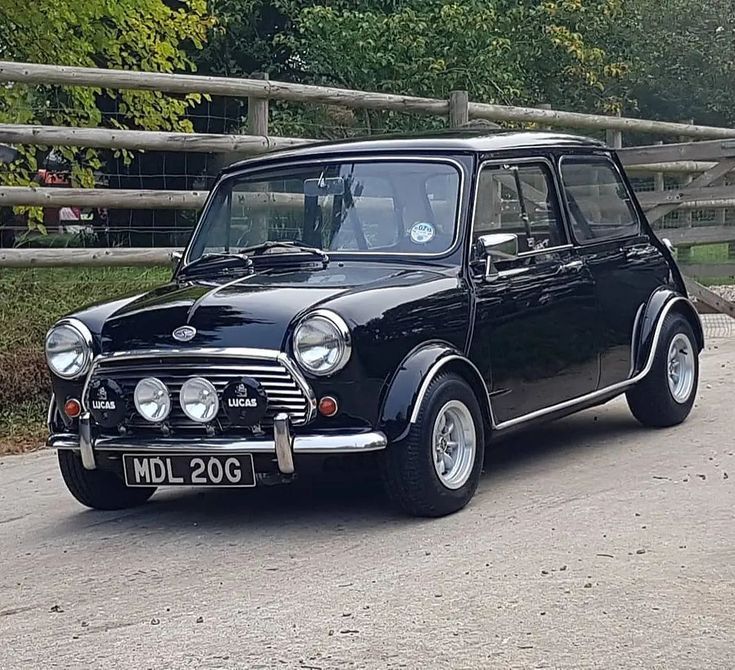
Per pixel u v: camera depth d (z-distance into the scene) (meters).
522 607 4.86
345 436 5.75
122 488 6.85
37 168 13.39
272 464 5.79
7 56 14.62
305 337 5.72
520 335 6.75
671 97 24.78
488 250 6.61
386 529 6.08
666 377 8.16
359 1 19.33
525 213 7.08
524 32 21.25
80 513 6.88
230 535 6.18
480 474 6.48
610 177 8.05
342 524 6.23
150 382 5.94
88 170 13.36
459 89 17.56
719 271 14.81
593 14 22.61
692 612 4.76
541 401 6.96
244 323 5.84
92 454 6.17
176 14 15.66
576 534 5.86
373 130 14.98
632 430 8.37
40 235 13.20
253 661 4.41
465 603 4.92
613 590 5.03
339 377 5.75
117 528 6.49
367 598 5.03
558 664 4.27
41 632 4.86
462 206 6.62
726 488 6.68
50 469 8.09
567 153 7.60
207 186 12.37
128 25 15.06
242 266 6.86
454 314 6.31
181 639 4.68
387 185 6.82
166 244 12.84
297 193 7.03
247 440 5.78
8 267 9.76
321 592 5.14
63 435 6.37
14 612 5.14
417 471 5.99
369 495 6.85
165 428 5.96
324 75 18.44
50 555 6.02
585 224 7.60
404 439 5.94
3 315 10.12
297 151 7.21
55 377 6.31
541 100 21.70
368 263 6.61
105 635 4.78
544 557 5.51
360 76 17.77
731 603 4.86
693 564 5.36
